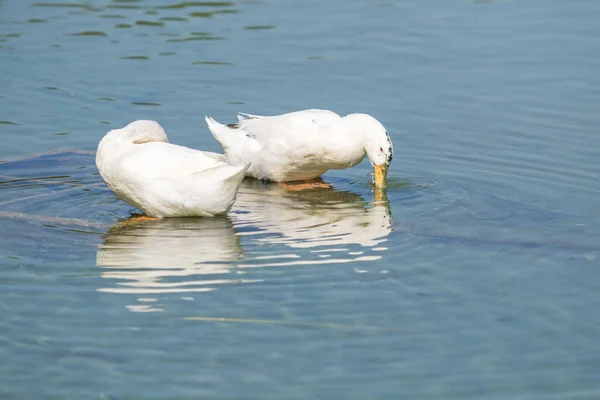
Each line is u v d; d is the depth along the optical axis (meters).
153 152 12.87
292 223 13.23
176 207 12.96
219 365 9.07
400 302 10.48
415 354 9.32
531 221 13.21
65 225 12.84
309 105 18.03
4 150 15.82
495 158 15.75
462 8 23.81
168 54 20.78
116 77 19.38
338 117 15.11
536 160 15.59
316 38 21.80
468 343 9.56
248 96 18.45
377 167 14.78
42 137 16.42
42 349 9.33
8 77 19.23
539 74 19.45
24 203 13.64
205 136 16.67
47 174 14.91
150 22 23.08
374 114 17.64
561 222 13.15
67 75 19.42
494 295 10.72
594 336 9.73
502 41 21.39
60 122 17.09
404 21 22.91
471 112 17.69
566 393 8.64
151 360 9.15
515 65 19.97
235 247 12.11
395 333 9.73
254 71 19.78
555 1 24.22
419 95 18.53
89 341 9.49
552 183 14.70
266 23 22.95
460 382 8.82
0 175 14.74
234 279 11.02
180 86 18.92
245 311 10.16
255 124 15.56
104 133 16.69
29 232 12.50
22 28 22.44
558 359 9.25
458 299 10.59
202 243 12.25
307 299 10.50
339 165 15.28
